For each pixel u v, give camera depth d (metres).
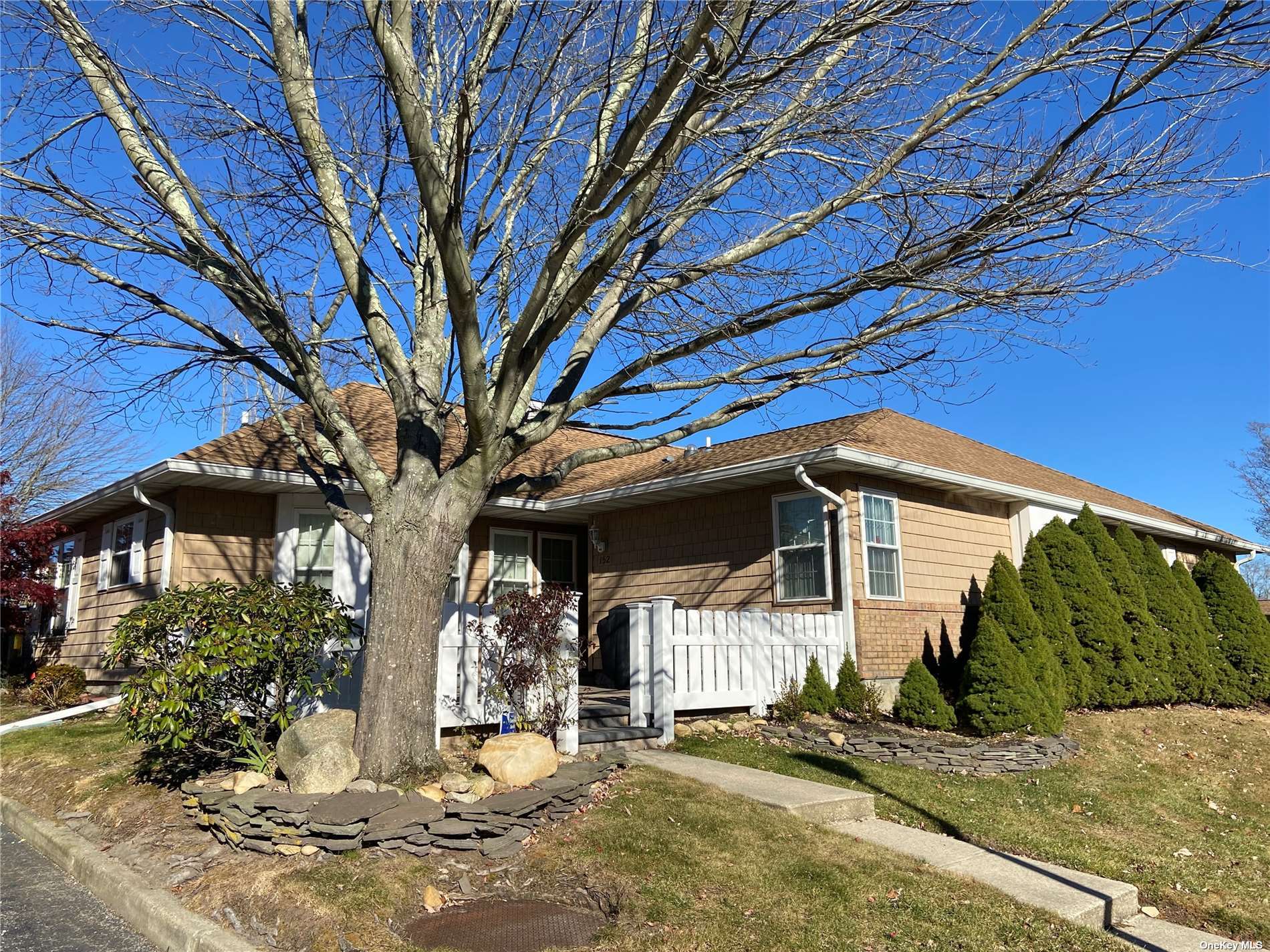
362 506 12.52
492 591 14.68
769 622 10.75
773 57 5.86
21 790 8.18
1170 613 13.70
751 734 9.91
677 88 5.78
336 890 5.03
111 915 5.50
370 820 5.64
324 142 7.34
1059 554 12.59
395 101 5.75
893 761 9.06
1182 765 10.06
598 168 6.57
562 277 7.61
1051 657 10.75
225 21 7.09
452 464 6.95
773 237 7.18
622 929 4.77
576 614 8.21
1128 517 16.52
